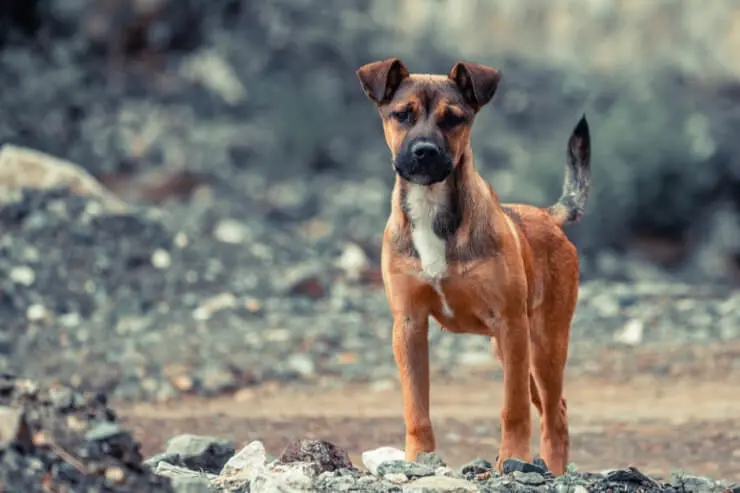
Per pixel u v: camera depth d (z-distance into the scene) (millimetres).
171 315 15750
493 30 40844
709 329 15820
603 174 29234
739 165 30328
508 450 6973
